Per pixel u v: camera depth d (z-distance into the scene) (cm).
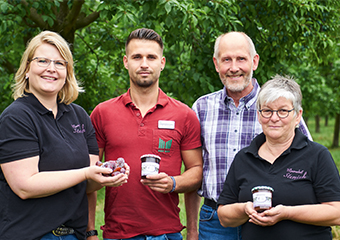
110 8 481
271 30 564
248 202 216
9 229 205
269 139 232
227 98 293
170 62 779
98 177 214
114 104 282
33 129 212
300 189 214
